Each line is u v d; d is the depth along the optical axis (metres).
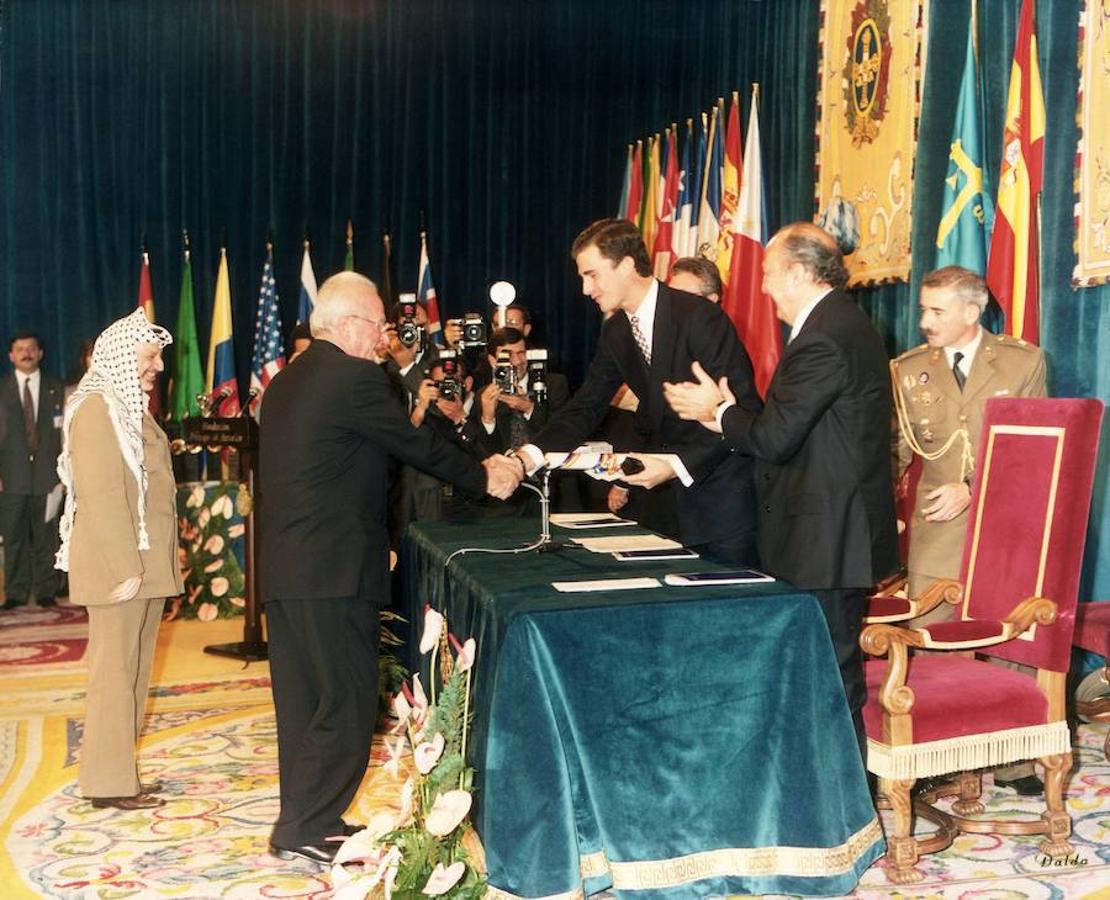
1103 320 4.68
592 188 8.88
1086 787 3.93
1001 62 5.17
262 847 3.52
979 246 5.16
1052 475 3.32
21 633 6.89
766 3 7.35
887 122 5.93
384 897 2.66
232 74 8.39
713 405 3.29
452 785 2.82
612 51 8.80
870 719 3.19
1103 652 3.98
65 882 3.26
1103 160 4.59
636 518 5.39
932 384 4.10
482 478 3.51
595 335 8.99
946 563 3.96
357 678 3.29
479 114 8.79
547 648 2.73
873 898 3.03
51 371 8.20
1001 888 3.10
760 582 3.03
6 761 4.43
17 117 8.09
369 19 8.58
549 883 2.66
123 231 8.28
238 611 7.19
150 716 5.05
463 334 4.93
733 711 2.85
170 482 3.95
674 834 2.82
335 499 3.25
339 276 3.46
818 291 3.23
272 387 3.41
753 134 6.77
